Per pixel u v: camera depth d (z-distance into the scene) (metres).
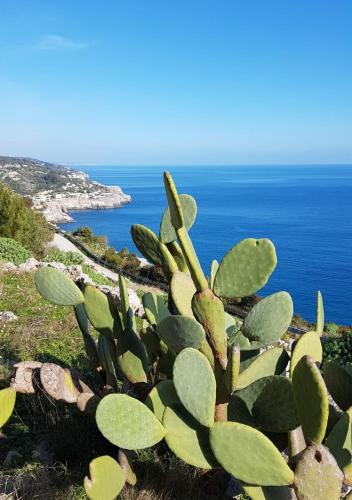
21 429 3.45
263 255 2.51
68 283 3.17
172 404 2.48
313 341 2.54
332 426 2.57
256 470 2.09
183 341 2.55
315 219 81.31
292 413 2.34
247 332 2.79
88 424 3.23
